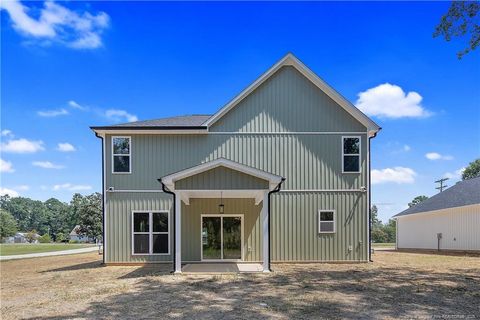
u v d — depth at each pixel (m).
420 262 16.83
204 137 16.67
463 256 20.22
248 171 12.73
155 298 9.09
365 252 16.36
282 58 16.62
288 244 16.27
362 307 8.13
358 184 16.61
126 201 16.36
